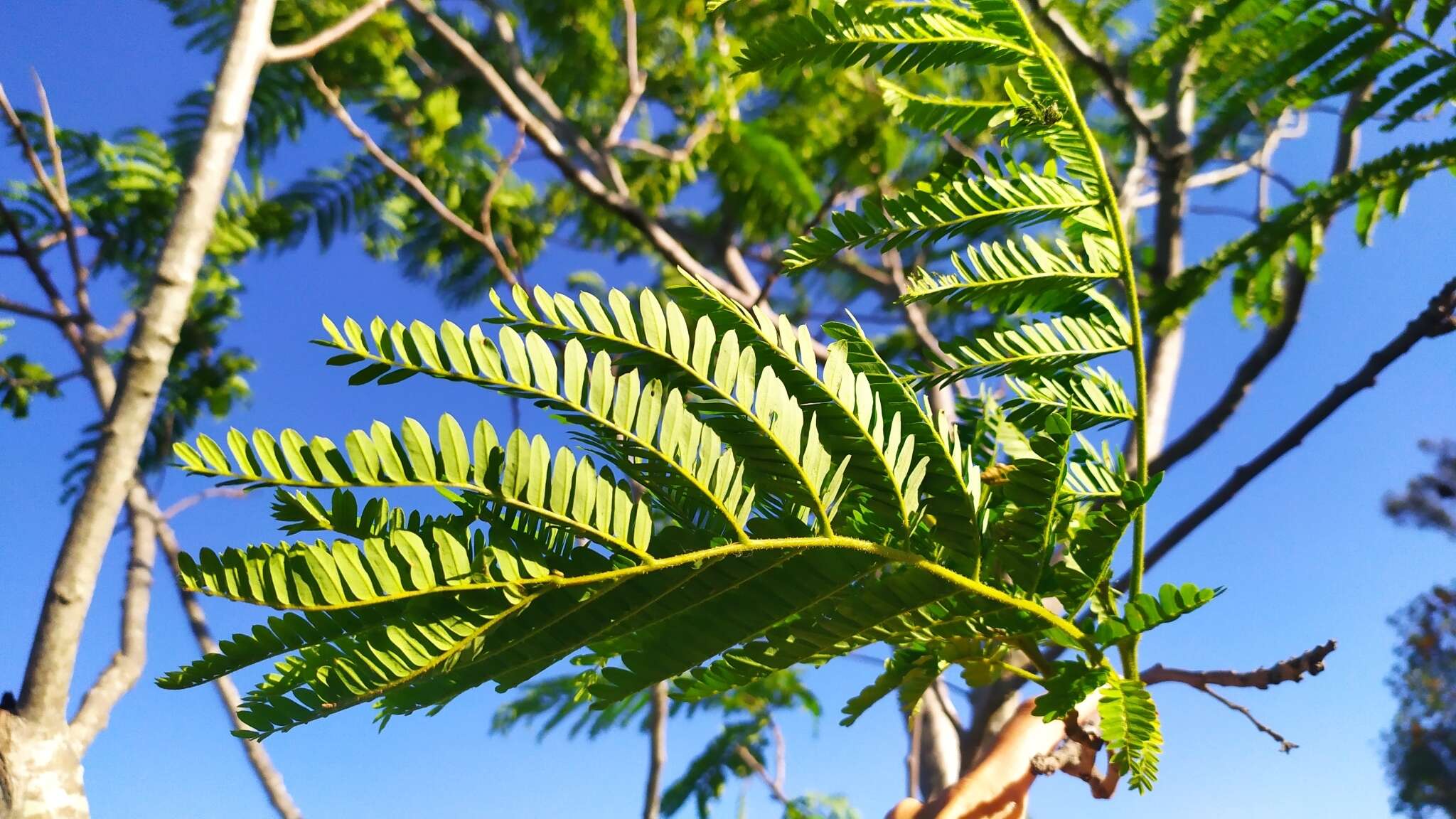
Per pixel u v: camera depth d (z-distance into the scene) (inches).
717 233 54.1
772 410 8.9
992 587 10.8
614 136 50.8
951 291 13.4
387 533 8.4
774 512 9.5
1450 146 21.3
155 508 38.6
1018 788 18.9
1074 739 13.0
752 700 61.1
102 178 51.0
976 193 13.2
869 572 9.8
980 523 10.3
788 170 46.3
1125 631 10.8
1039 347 13.1
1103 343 13.3
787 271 13.4
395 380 7.6
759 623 9.7
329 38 33.6
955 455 10.2
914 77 36.1
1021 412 13.3
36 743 26.9
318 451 7.5
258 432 7.4
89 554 28.1
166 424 53.6
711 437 8.7
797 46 12.9
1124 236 13.4
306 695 8.3
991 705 35.5
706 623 9.6
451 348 7.6
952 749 41.6
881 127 50.6
